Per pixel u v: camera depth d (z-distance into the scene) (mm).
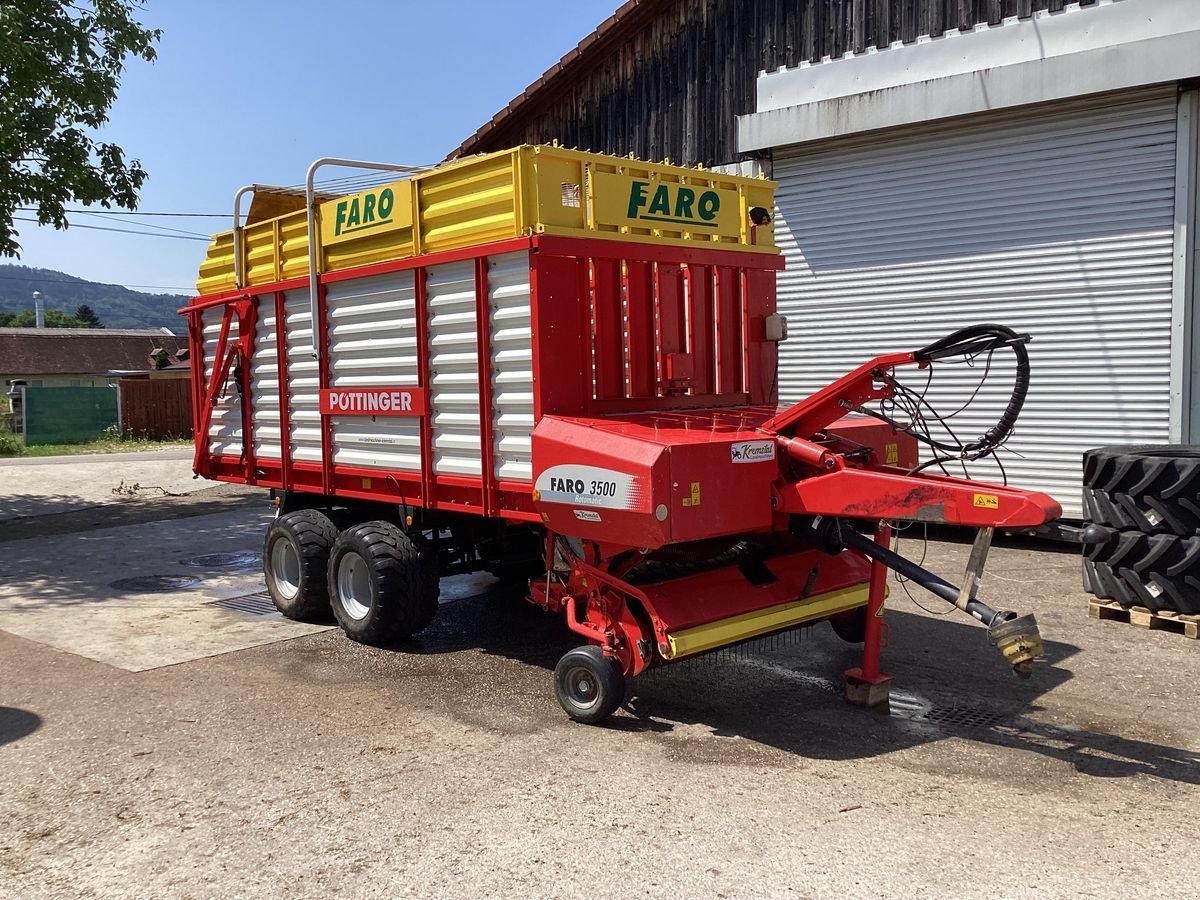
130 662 6445
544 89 13250
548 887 3484
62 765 4723
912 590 8016
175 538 11781
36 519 13789
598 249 5395
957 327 10234
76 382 51438
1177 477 6414
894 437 6188
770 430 5121
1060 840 3781
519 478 5402
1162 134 8906
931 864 3598
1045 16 9375
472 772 4531
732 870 3576
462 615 7551
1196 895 3365
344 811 4145
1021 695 5520
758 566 5645
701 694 5621
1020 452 9914
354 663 6344
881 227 10664
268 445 7574
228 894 3502
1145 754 4664
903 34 10297
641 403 5762
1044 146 9539
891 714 5266
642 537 4625
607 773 4492
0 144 11984
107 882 3609
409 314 6020
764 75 11391
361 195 6320
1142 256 9094
